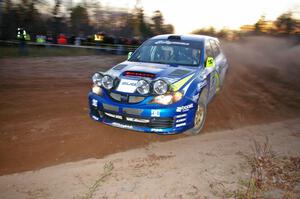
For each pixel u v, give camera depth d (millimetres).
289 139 5473
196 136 5277
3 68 10312
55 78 9227
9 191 3324
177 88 4570
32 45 17938
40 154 4172
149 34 31203
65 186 3471
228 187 3641
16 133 4730
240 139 5293
